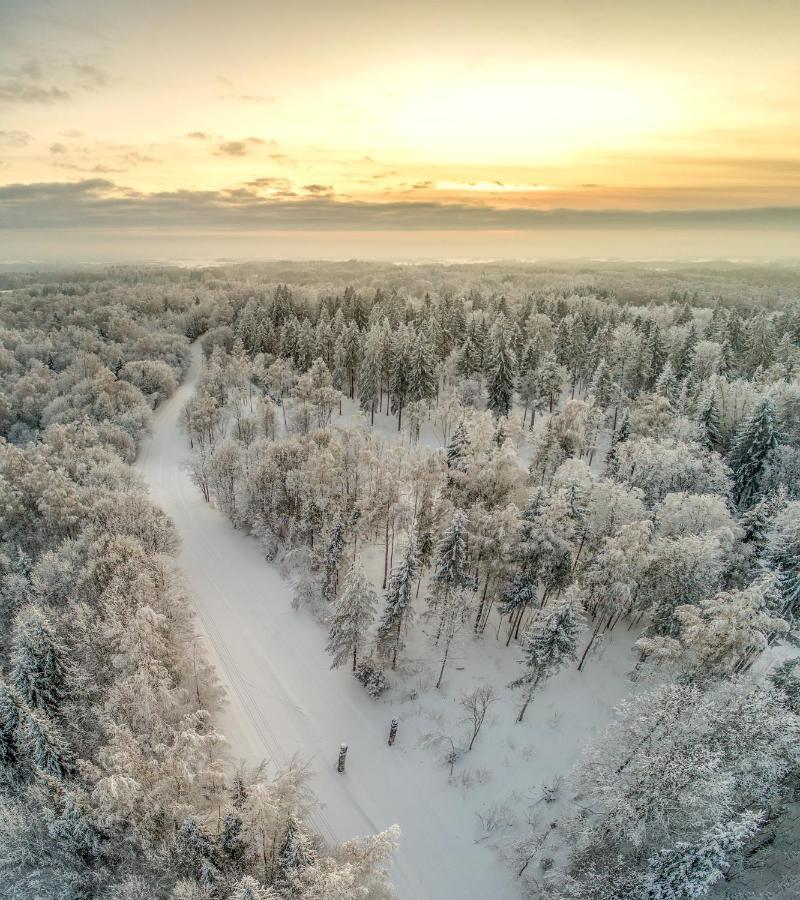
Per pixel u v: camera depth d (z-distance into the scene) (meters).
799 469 58.28
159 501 72.88
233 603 52.19
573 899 24.47
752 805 24.67
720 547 39.09
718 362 86.88
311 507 54.19
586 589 40.56
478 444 54.12
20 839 24.33
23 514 52.62
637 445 56.50
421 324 103.81
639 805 22.56
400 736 38.31
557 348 100.06
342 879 18.47
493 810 33.09
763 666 37.91
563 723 37.25
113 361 113.50
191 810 22.17
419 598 48.31
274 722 39.44
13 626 39.22
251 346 116.69
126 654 32.53
